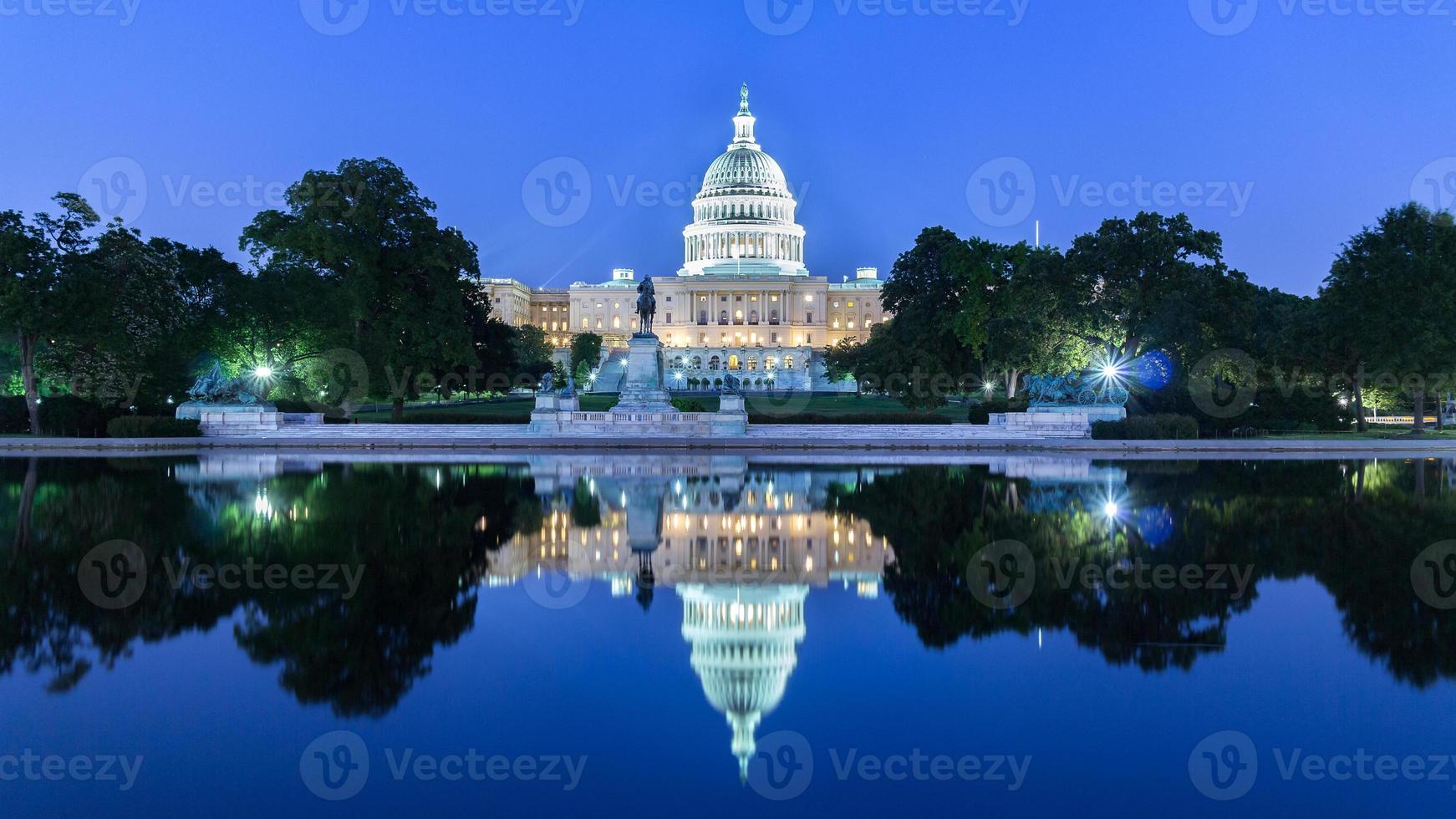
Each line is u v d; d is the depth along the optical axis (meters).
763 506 28.14
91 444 56.31
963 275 82.88
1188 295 64.94
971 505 28.33
